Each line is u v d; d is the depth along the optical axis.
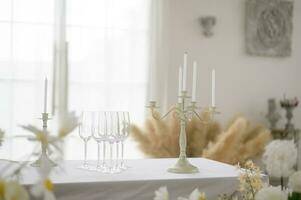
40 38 3.44
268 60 4.07
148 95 3.69
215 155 3.21
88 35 3.56
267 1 4.02
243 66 3.98
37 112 3.43
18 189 0.68
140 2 3.67
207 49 3.85
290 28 4.10
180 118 1.97
